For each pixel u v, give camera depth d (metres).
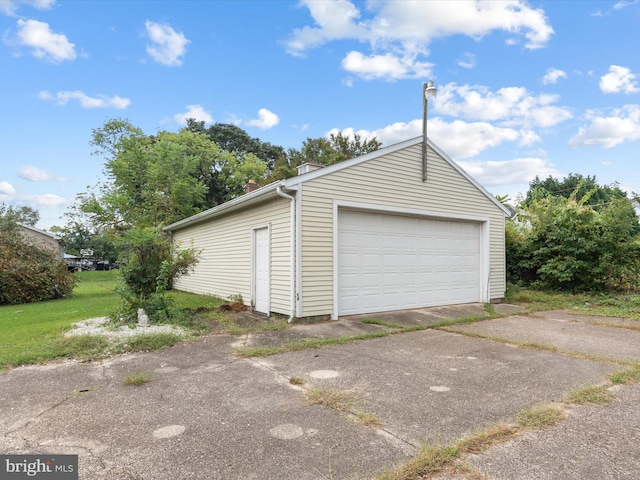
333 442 2.72
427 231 9.70
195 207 25.30
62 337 5.78
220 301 10.95
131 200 22.38
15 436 2.84
